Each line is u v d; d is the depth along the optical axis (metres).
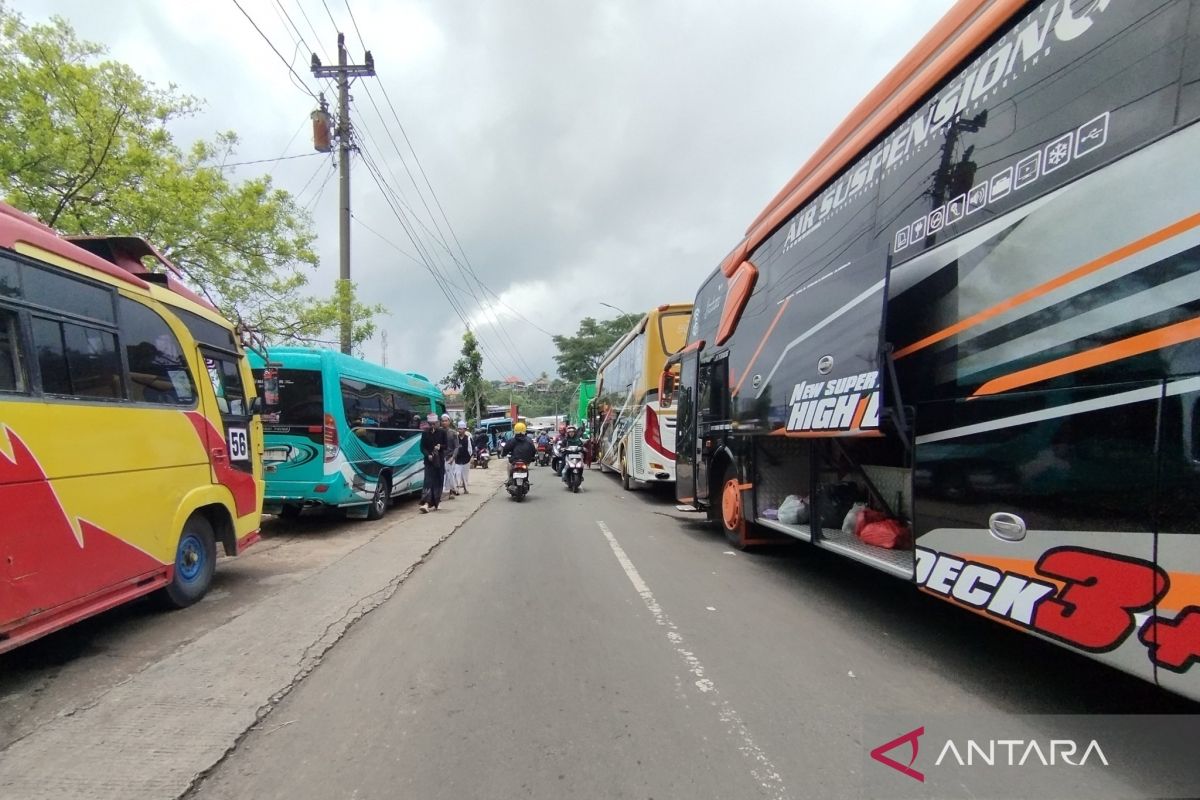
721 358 9.04
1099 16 3.28
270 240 13.09
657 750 3.33
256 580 7.04
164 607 5.79
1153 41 2.98
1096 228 3.18
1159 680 2.81
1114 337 3.05
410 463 13.88
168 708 3.84
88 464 4.56
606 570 7.55
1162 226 2.86
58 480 4.28
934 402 4.30
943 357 4.24
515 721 3.68
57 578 4.24
